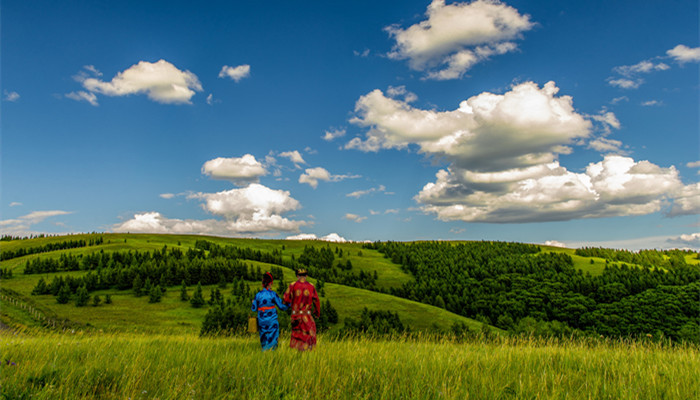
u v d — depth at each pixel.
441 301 144.38
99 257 172.75
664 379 5.09
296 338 7.53
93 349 6.91
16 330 9.62
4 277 145.25
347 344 8.68
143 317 105.38
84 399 3.96
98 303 116.94
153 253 190.38
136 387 4.39
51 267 159.38
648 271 176.25
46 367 5.02
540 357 6.69
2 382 4.17
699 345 8.10
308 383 4.66
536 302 131.38
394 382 4.85
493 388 4.55
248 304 110.00
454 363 5.98
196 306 119.62
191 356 6.32
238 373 5.12
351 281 183.62
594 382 4.88
